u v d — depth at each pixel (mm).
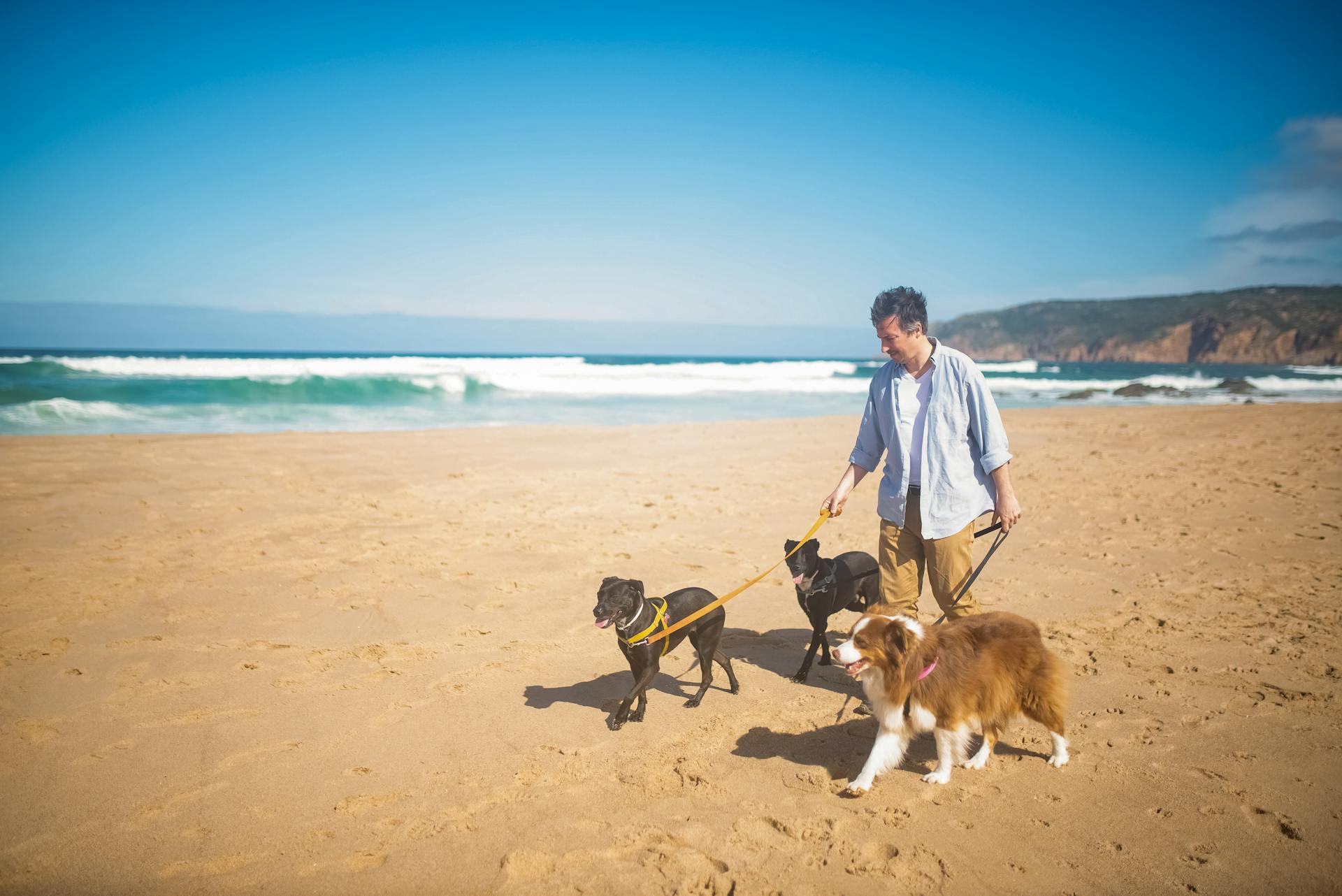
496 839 3623
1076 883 3252
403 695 5188
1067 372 75375
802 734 4703
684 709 5062
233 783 4109
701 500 11508
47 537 8883
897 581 4820
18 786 4059
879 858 3467
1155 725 4598
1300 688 5051
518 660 5836
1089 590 7203
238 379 27828
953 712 3857
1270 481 11828
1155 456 14539
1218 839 3521
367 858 3488
